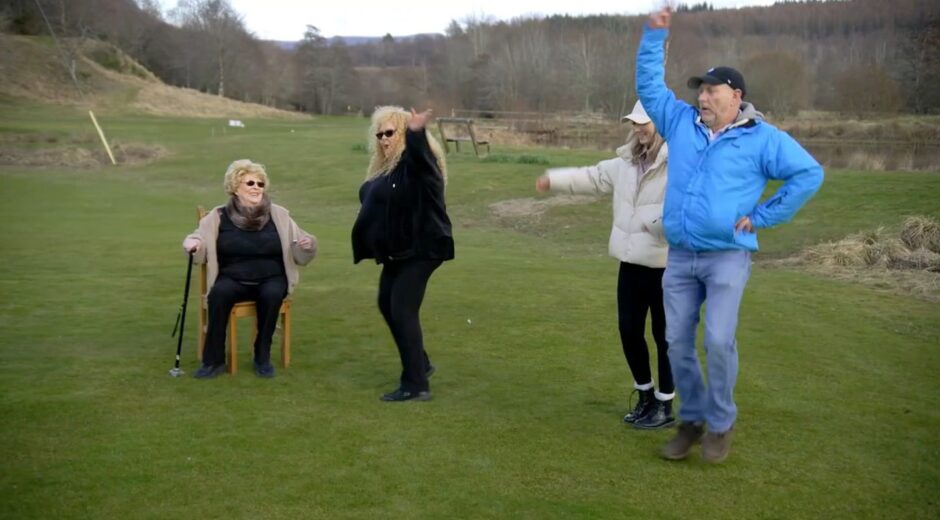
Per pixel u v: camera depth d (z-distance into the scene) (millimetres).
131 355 6926
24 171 28359
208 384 6160
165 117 53094
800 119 44156
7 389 5945
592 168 5430
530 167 24031
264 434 5156
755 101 46750
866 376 6637
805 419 5602
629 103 48562
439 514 4156
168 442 5000
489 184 21672
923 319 8742
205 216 6359
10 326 7879
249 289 6379
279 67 77375
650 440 5184
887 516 4238
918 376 6660
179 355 6477
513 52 56438
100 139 34688
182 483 4441
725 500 4371
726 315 4598
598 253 14648
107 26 69125
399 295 5734
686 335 4801
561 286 10242
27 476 4496
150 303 9016
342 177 25328
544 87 53062
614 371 6668
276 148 32469
